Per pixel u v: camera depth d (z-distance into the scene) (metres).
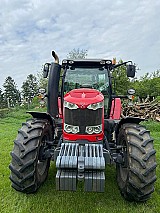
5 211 2.86
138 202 3.07
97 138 3.14
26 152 2.89
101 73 4.28
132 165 2.80
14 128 9.63
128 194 2.95
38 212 2.84
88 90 3.46
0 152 5.45
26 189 3.00
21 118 13.73
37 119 3.41
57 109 3.93
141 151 2.81
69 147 2.91
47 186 3.51
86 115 3.11
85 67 4.29
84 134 3.13
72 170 2.67
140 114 11.34
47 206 2.97
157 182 3.75
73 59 4.19
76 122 3.13
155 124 9.41
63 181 2.61
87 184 2.59
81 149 2.88
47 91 3.90
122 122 3.43
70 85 4.27
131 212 2.89
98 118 3.15
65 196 3.23
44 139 3.39
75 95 3.28
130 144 2.92
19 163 2.86
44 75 4.17
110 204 3.06
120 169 3.43
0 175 3.98
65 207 2.96
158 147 5.98
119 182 3.31
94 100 3.15
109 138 4.04
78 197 3.22
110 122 4.08
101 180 2.56
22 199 3.13
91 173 2.63
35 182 3.02
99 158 2.69
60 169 2.69
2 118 13.76
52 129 3.73
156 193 3.37
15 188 3.04
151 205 3.05
